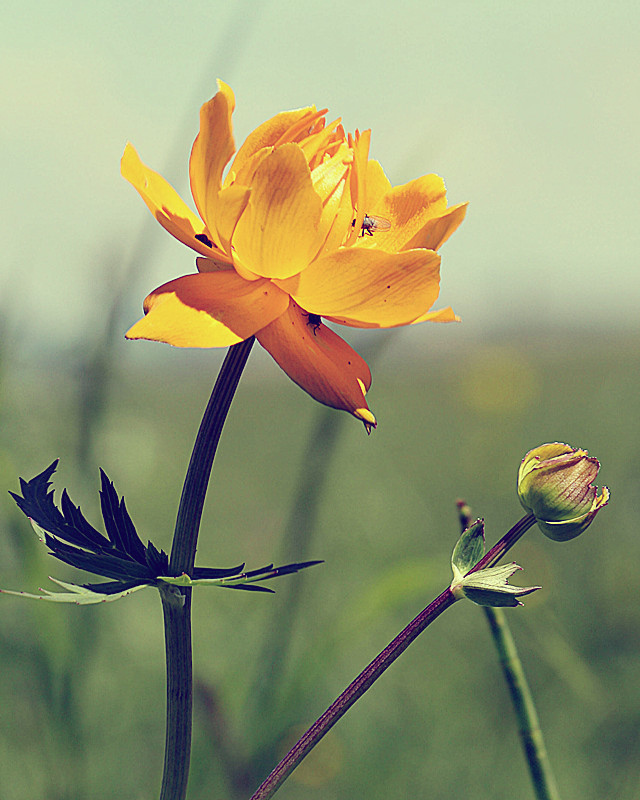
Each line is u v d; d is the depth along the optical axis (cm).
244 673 61
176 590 38
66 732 51
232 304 38
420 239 39
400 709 71
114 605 65
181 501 38
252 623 70
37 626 51
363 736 68
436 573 55
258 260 38
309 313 39
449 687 73
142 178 39
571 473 39
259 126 39
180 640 39
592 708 67
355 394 38
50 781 51
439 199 40
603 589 81
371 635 80
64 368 58
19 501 39
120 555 39
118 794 57
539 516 39
